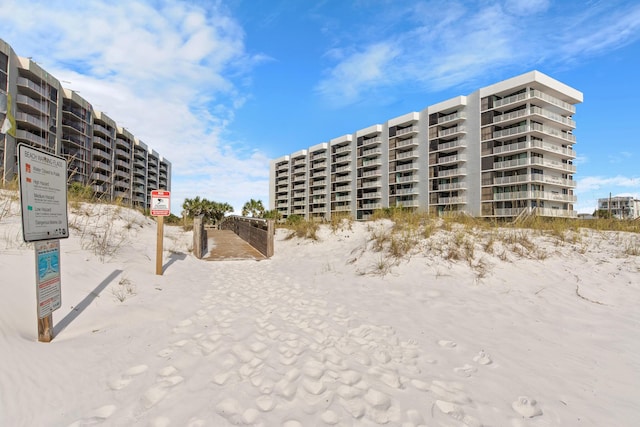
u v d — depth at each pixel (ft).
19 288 11.54
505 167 124.16
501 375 8.96
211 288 19.74
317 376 8.71
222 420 6.64
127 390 7.71
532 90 118.21
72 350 9.47
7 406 6.48
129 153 192.85
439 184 148.87
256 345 10.83
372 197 182.29
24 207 9.01
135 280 18.08
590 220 34.47
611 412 7.33
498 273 19.99
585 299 15.88
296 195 249.14
